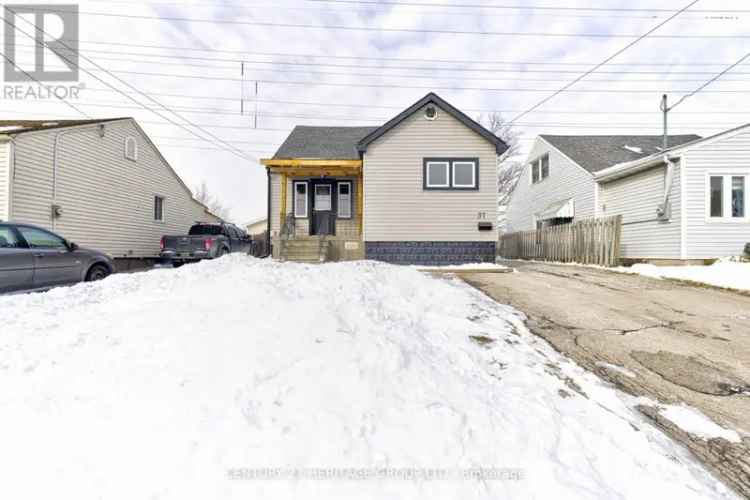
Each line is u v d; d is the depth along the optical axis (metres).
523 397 2.65
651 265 10.27
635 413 2.68
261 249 17.62
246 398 2.09
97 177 11.43
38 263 5.98
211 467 1.70
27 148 9.12
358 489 1.67
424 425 2.08
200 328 2.88
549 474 1.90
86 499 1.57
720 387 3.09
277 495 1.61
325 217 13.95
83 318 3.26
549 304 5.78
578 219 15.33
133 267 13.12
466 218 10.79
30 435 1.86
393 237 10.84
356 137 16.41
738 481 2.04
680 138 17.73
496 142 10.66
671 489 1.92
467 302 5.32
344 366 2.47
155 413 1.97
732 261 9.48
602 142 17.84
